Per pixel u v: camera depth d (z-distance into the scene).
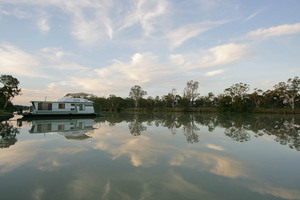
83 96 41.72
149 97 84.75
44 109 24.70
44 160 6.14
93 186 4.25
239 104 50.75
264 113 49.47
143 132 12.56
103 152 7.18
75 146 8.19
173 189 4.16
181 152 7.33
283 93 53.97
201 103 80.56
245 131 13.44
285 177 4.97
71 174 4.96
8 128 14.34
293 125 17.94
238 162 6.20
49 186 4.25
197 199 3.74
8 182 4.45
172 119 25.59
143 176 4.88
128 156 6.67
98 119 24.70
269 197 3.88
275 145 8.78
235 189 4.21
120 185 4.33
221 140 9.88
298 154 7.25
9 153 6.98
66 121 21.06
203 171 5.31
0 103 36.12
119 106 75.06
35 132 12.27
